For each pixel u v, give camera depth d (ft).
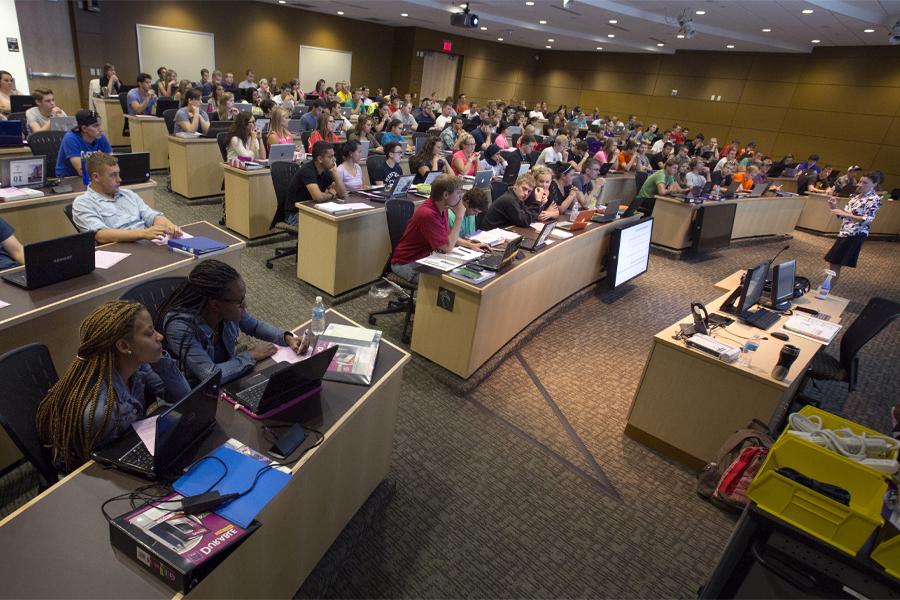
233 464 4.58
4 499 6.57
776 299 10.77
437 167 19.36
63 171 12.44
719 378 8.29
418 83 50.85
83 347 4.53
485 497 7.80
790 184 32.96
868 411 11.68
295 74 44.80
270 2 40.29
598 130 39.11
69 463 4.68
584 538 7.32
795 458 4.94
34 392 4.93
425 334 10.68
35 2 29.27
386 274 12.00
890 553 4.32
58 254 7.05
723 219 21.62
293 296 13.06
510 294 10.99
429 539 6.96
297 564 5.56
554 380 11.25
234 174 15.67
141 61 35.86
